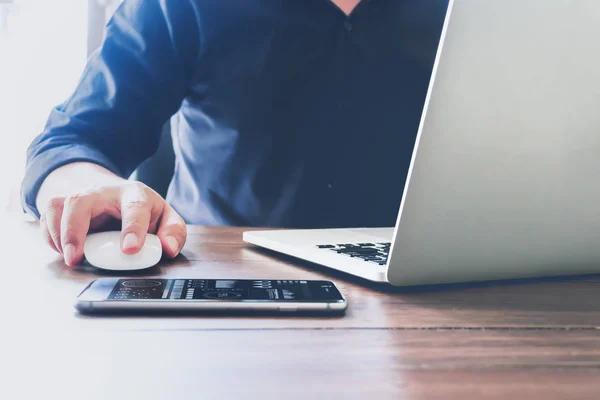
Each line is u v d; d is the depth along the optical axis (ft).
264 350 0.92
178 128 4.16
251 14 3.87
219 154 3.98
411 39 4.10
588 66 1.32
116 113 3.40
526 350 0.96
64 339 0.96
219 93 3.96
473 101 1.22
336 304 1.17
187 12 3.81
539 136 1.33
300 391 0.74
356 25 3.99
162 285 1.29
